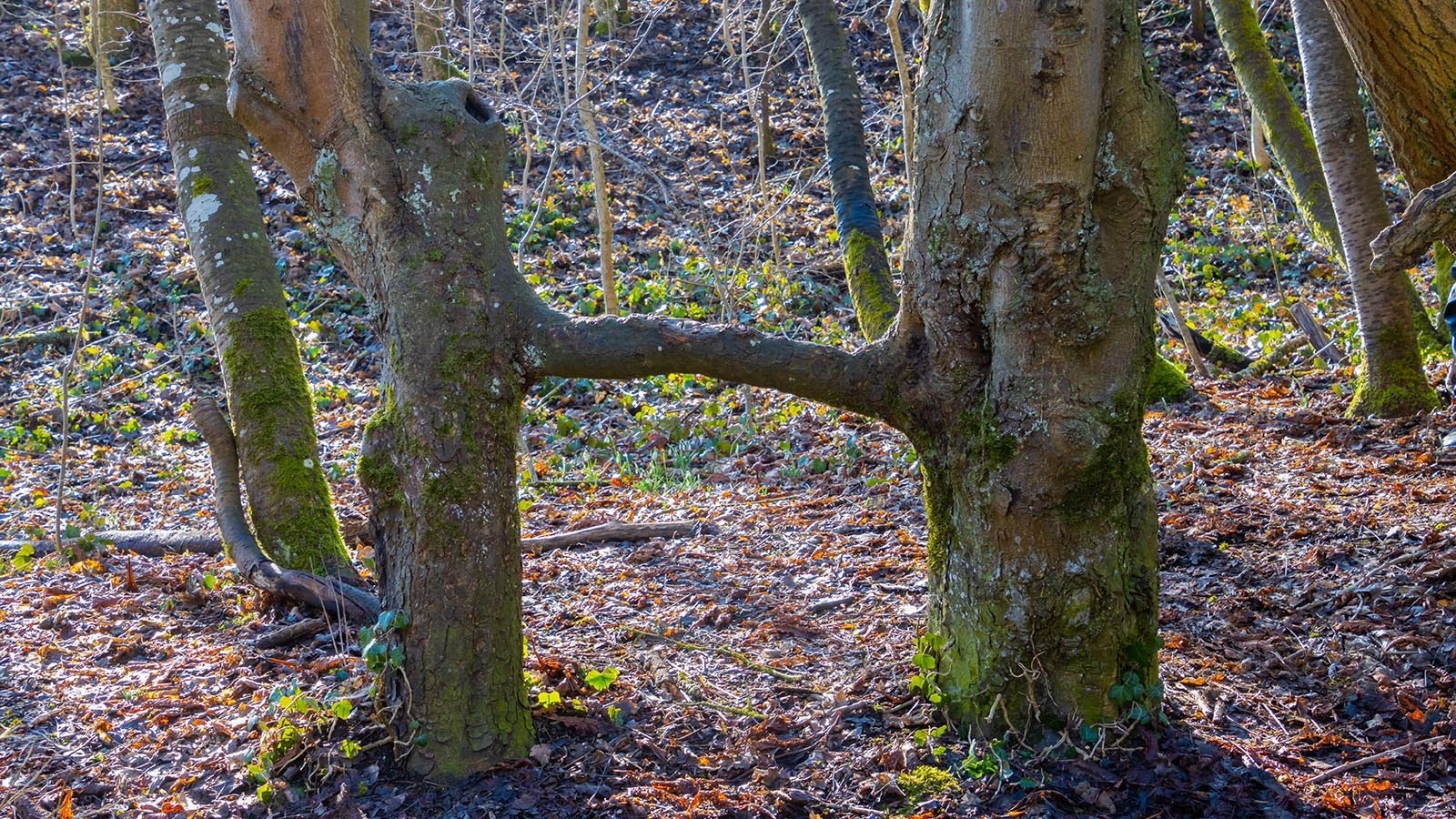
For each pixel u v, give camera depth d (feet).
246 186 16.97
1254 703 11.12
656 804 9.41
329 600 14.14
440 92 9.96
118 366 29.55
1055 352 9.34
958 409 9.86
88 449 25.64
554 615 13.82
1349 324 27.27
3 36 47.65
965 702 10.22
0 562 17.31
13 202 36.70
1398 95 12.59
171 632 14.11
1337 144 20.43
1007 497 9.61
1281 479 17.95
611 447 24.94
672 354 9.72
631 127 43.98
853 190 16.74
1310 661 11.97
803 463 22.15
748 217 32.68
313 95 9.64
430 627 9.62
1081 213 9.09
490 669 9.81
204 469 23.99
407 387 9.53
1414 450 18.65
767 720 10.83
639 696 11.30
